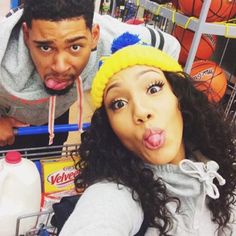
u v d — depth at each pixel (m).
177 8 1.35
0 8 2.13
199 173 0.68
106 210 0.59
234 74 1.81
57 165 0.97
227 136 0.81
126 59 0.65
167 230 0.68
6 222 0.88
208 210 0.77
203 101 0.76
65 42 0.78
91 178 0.69
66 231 0.56
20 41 0.89
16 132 0.93
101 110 0.70
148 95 0.65
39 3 0.74
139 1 1.57
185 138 0.77
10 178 0.88
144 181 0.68
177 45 1.14
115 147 0.70
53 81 0.87
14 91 0.95
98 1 2.49
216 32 1.22
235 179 0.81
